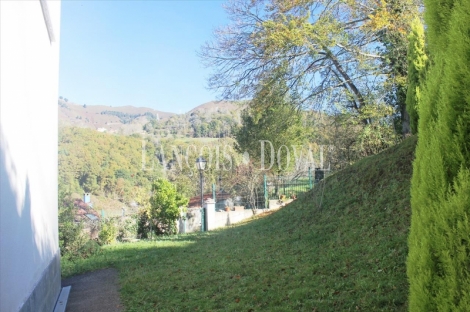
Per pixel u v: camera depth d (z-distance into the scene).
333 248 6.49
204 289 5.52
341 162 14.51
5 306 2.56
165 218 14.38
